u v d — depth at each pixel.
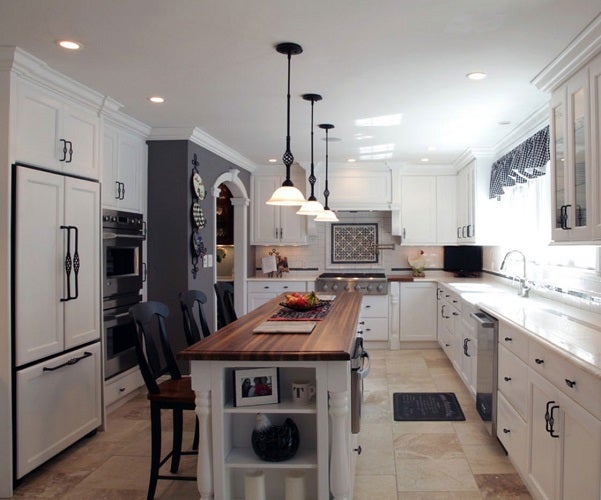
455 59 2.80
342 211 6.78
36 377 2.87
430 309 6.17
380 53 2.71
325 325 2.78
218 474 2.21
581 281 3.37
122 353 4.04
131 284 4.25
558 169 2.91
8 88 2.68
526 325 2.70
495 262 5.69
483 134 4.66
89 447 3.32
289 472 2.30
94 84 3.24
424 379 4.88
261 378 2.26
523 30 2.41
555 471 2.16
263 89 3.36
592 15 2.26
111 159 3.98
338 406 2.13
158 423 2.60
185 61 2.85
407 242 6.44
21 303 2.75
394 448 3.29
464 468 2.99
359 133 4.65
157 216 4.61
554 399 2.17
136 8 2.21
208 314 5.12
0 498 2.67
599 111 2.37
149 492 2.59
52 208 3.00
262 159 6.14
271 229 6.63
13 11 2.24
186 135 4.52
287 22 2.35
